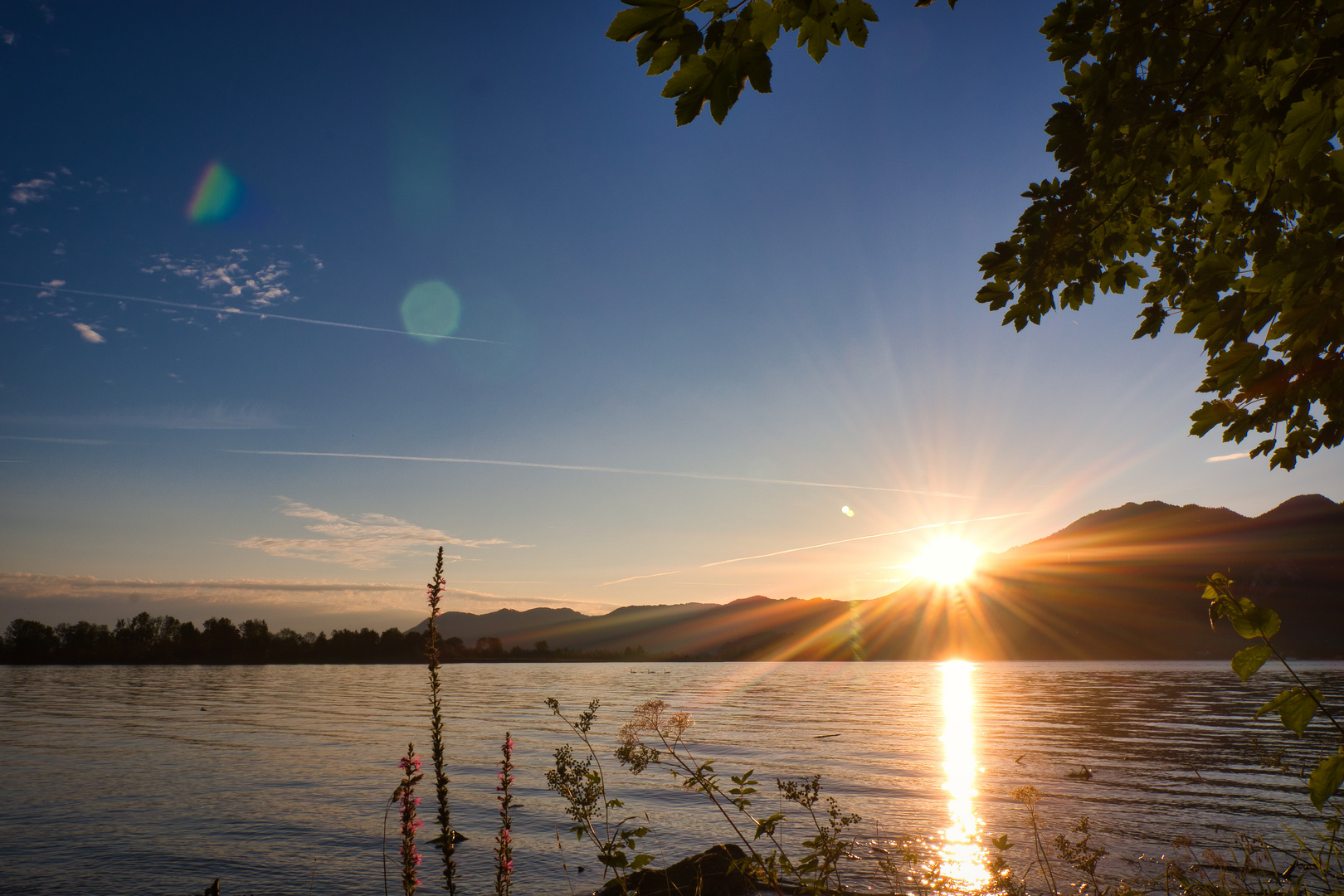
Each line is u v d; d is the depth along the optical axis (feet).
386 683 430.20
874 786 77.66
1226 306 7.66
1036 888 33.37
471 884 43.27
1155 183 11.34
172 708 224.33
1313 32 8.40
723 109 6.82
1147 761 98.43
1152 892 23.47
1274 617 7.32
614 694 310.45
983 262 13.46
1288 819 56.08
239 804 69.67
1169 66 9.94
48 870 47.21
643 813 62.69
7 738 133.59
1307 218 7.39
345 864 48.37
